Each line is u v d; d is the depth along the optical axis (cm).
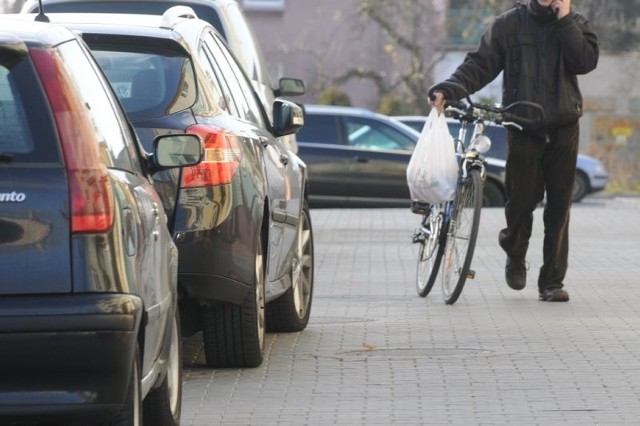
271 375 2036
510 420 1741
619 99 10444
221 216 1900
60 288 1270
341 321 2569
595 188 7869
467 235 2727
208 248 1889
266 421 1742
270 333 2428
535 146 2725
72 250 1273
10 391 1252
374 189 6047
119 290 1283
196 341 2344
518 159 2739
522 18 2727
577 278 3219
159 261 1465
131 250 1324
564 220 2769
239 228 1938
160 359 1496
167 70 1953
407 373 2044
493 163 6153
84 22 2031
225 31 3394
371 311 2695
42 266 1269
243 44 3503
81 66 1422
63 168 1282
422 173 2752
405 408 1812
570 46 2684
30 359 1252
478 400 1859
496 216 5297
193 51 2034
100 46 1969
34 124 1291
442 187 2753
